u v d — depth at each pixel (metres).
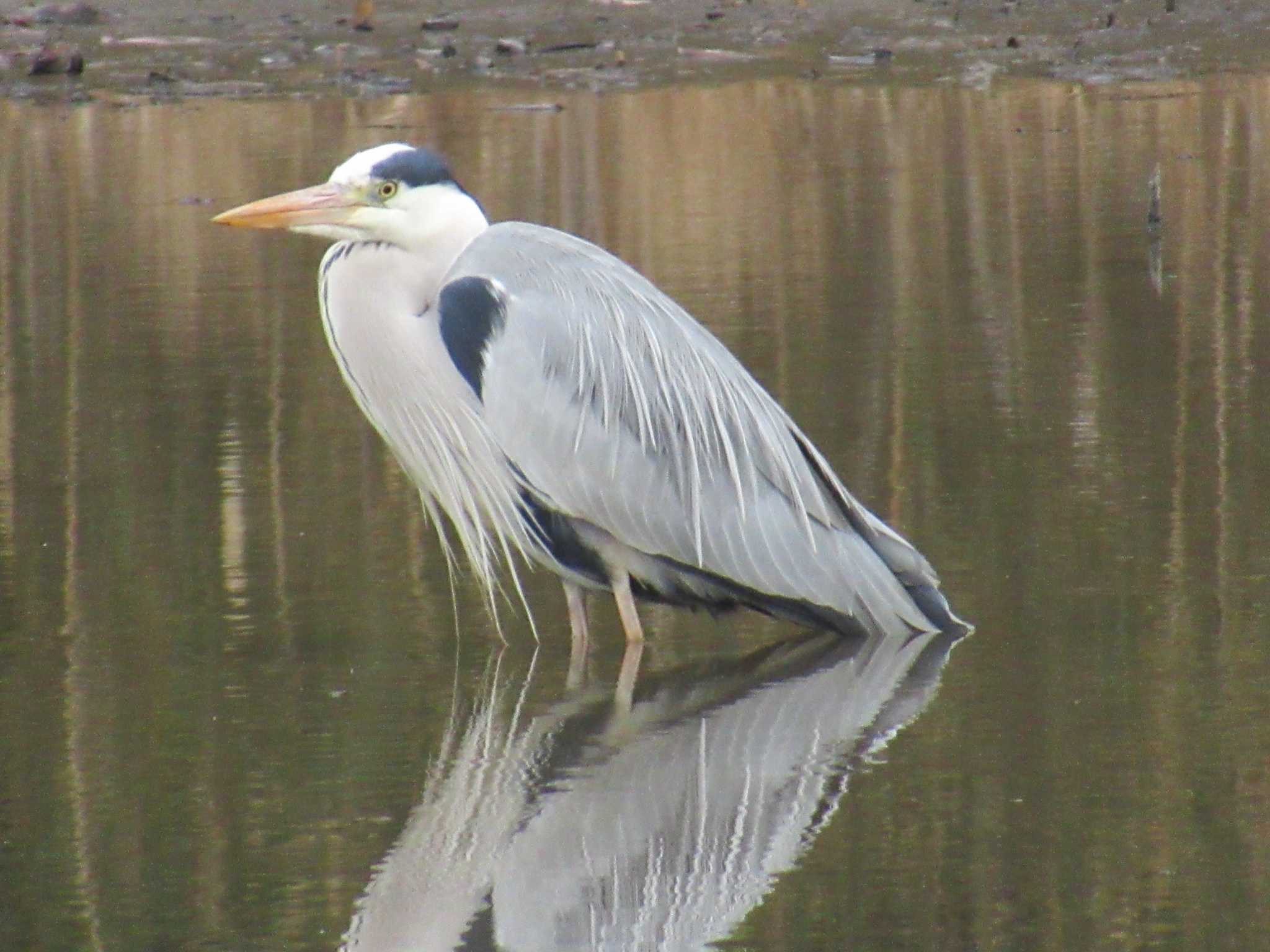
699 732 9.27
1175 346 14.91
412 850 8.03
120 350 15.95
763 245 18.50
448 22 30.22
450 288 10.83
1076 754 8.78
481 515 11.40
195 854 8.00
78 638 10.39
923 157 22.11
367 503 12.43
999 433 13.05
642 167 21.95
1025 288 16.77
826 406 13.68
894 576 10.65
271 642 10.35
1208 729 8.98
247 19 31.00
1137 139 22.52
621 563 10.88
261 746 9.05
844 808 8.38
